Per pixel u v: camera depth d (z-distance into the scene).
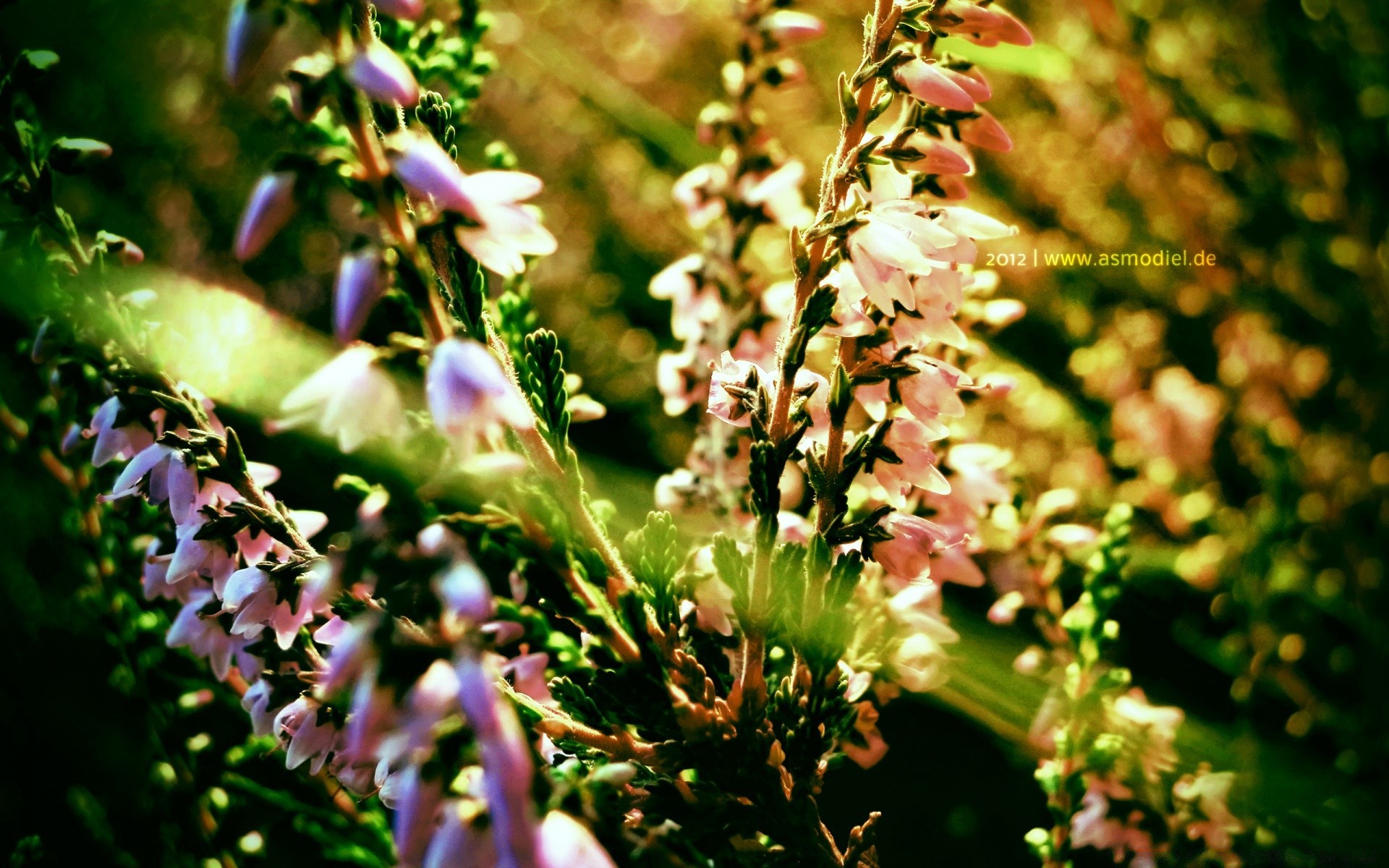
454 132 0.14
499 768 0.10
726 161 0.16
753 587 0.12
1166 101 0.26
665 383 0.16
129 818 0.20
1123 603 0.25
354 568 0.11
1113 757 0.14
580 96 0.32
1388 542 0.22
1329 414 0.25
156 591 0.14
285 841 0.20
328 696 0.11
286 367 0.18
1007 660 0.17
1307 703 0.20
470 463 0.11
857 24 0.30
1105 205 0.29
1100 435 0.28
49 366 0.14
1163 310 0.29
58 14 0.34
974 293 0.15
